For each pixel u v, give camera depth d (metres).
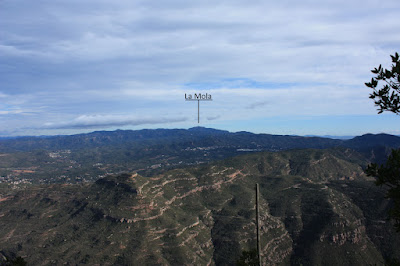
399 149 21.23
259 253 30.14
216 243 153.62
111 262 126.25
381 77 21.86
